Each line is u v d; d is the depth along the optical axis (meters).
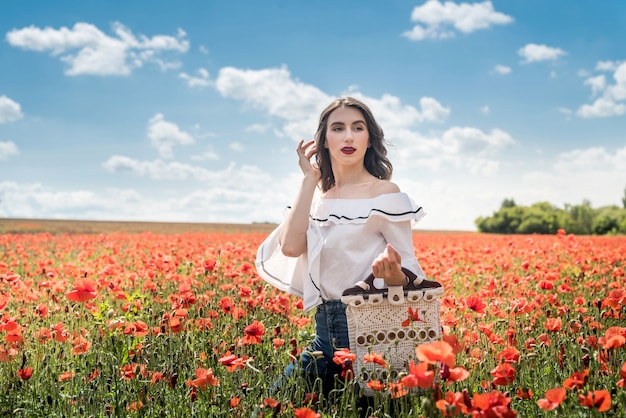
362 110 3.74
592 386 3.32
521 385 3.58
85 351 4.16
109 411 3.34
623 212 58.31
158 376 3.68
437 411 2.71
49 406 3.46
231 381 3.67
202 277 7.77
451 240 18.58
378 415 3.06
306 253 3.62
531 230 60.25
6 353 3.96
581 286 7.77
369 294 3.14
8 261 10.52
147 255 9.97
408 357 3.15
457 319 4.99
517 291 6.93
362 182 3.72
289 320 5.40
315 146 3.81
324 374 3.49
